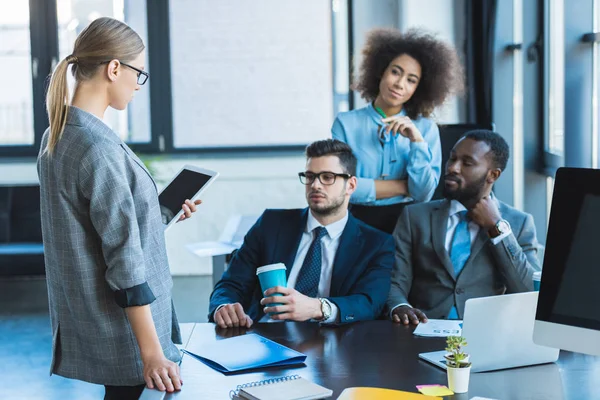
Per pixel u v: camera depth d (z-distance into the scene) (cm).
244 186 667
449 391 177
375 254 265
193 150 682
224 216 670
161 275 198
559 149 448
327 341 219
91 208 184
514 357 196
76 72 192
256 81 677
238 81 677
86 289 190
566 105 382
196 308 566
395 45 354
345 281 261
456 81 360
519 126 520
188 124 681
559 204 178
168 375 183
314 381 185
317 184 263
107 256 185
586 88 379
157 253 197
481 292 281
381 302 256
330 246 266
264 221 276
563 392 179
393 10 639
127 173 191
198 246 392
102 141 186
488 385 183
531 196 479
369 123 363
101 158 184
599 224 172
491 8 531
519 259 277
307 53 671
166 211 226
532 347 197
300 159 661
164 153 680
